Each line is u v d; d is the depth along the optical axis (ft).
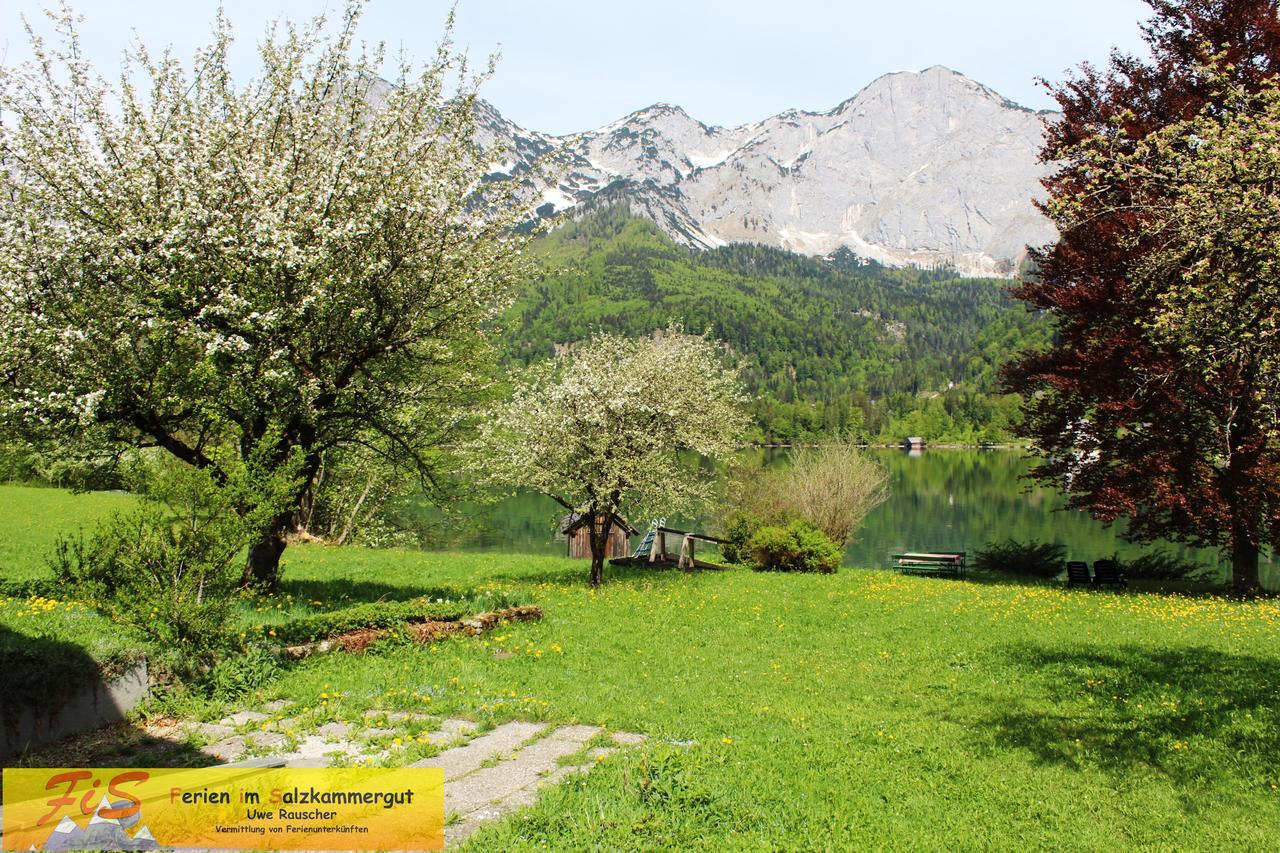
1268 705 31.68
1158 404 68.85
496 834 18.90
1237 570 74.79
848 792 23.48
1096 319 75.61
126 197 42.88
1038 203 69.51
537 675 37.09
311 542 98.32
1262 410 34.19
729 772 24.11
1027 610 61.36
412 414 55.88
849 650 46.62
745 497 119.55
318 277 44.86
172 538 31.63
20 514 97.04
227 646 31.96
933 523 170.60
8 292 38.27
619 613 56.24
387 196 46.52
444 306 50.80
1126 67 78.79
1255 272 30.01
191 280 42.50
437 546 127.85
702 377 87.25
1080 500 80.89
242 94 47.24
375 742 25.93
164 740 25.43
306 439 49.21
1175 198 35.63
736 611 59.57
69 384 41.24
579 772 23.20
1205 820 22.77
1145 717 31.58
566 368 74.69
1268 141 29.94
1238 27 69.67
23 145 41.24
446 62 49.39
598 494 68.54
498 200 51.62
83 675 25.76
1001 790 24.68
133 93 44.09
